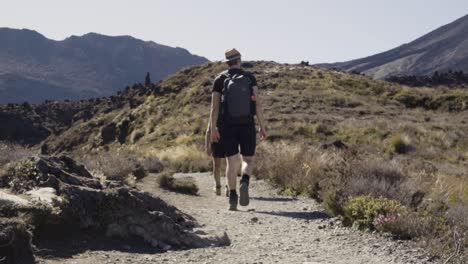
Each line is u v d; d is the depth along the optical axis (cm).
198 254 520
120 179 1057
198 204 860
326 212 766
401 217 646
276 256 526
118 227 546
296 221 710
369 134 3494
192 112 5088
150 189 1017
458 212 735
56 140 7775
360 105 5191
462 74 11044
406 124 3828
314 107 4866
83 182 595
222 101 771
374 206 678
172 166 1856
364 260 522
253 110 778
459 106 5428
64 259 463
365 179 827
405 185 841
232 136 770
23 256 426
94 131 7062
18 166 584
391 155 2809
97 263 462
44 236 504
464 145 3403
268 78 6425
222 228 628
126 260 479
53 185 557
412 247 578
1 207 479
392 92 6109
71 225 528
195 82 6438
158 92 6594
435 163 2580
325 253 548
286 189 1023
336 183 868
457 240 575
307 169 1068
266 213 767
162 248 537
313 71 7038
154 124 5341
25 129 9906
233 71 779
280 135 3303
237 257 515
